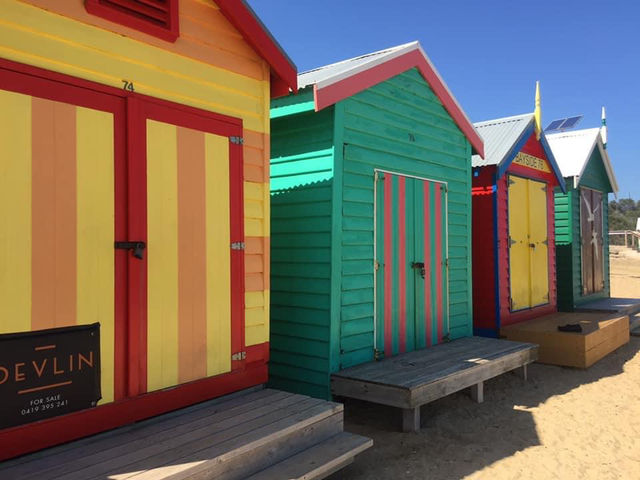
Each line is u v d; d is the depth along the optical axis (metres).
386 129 6.57
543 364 8.36
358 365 6.02
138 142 3.93
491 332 8.91
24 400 3.31
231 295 4.60
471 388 6.48
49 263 3.44
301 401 4.52
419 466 4.62
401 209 6.77
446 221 7.62
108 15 3.75
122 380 3.82
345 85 5.82
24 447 3.30
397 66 6.65
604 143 13.31
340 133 5.88
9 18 3.29
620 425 5.72
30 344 3.34
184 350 4.21
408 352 6.77
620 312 10.96
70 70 3.57
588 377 7.62
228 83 4.62
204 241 4.38
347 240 5.94
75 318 3.56
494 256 8.91
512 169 9.52
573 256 11.84
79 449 3.50
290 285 6.12
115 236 3.78
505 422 5.76
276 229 6.30
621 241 62.44
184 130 4.25
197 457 3.38
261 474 3.63
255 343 4.83
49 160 3.45
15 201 3.29
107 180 3.75
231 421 4.02
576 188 12.27
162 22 4.07
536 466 4.69
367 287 6.20
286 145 6.24
